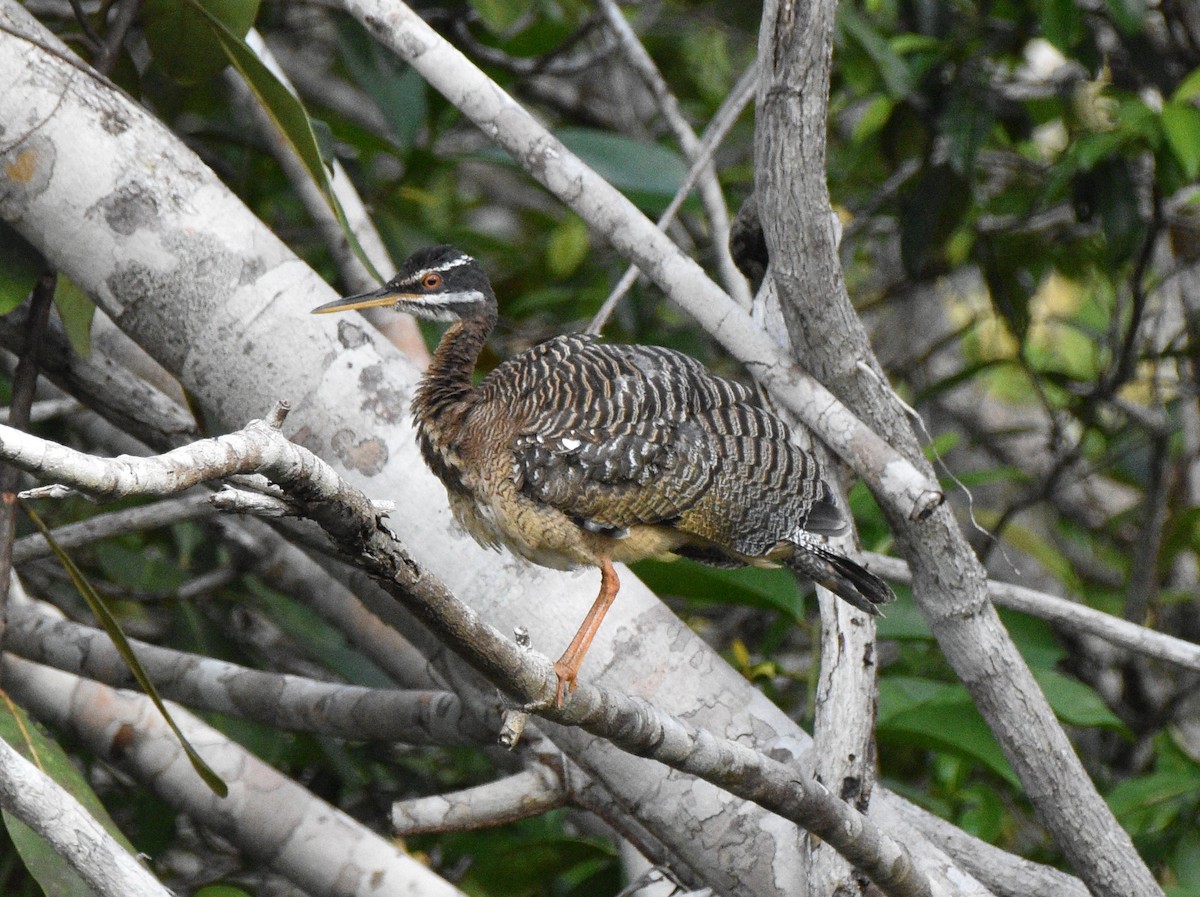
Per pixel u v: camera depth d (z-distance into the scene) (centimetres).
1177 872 1096
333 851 1040
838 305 820
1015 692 858
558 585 876
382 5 841
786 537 848
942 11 1451
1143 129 1256
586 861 1137
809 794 716
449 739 1023
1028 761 868
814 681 1098
